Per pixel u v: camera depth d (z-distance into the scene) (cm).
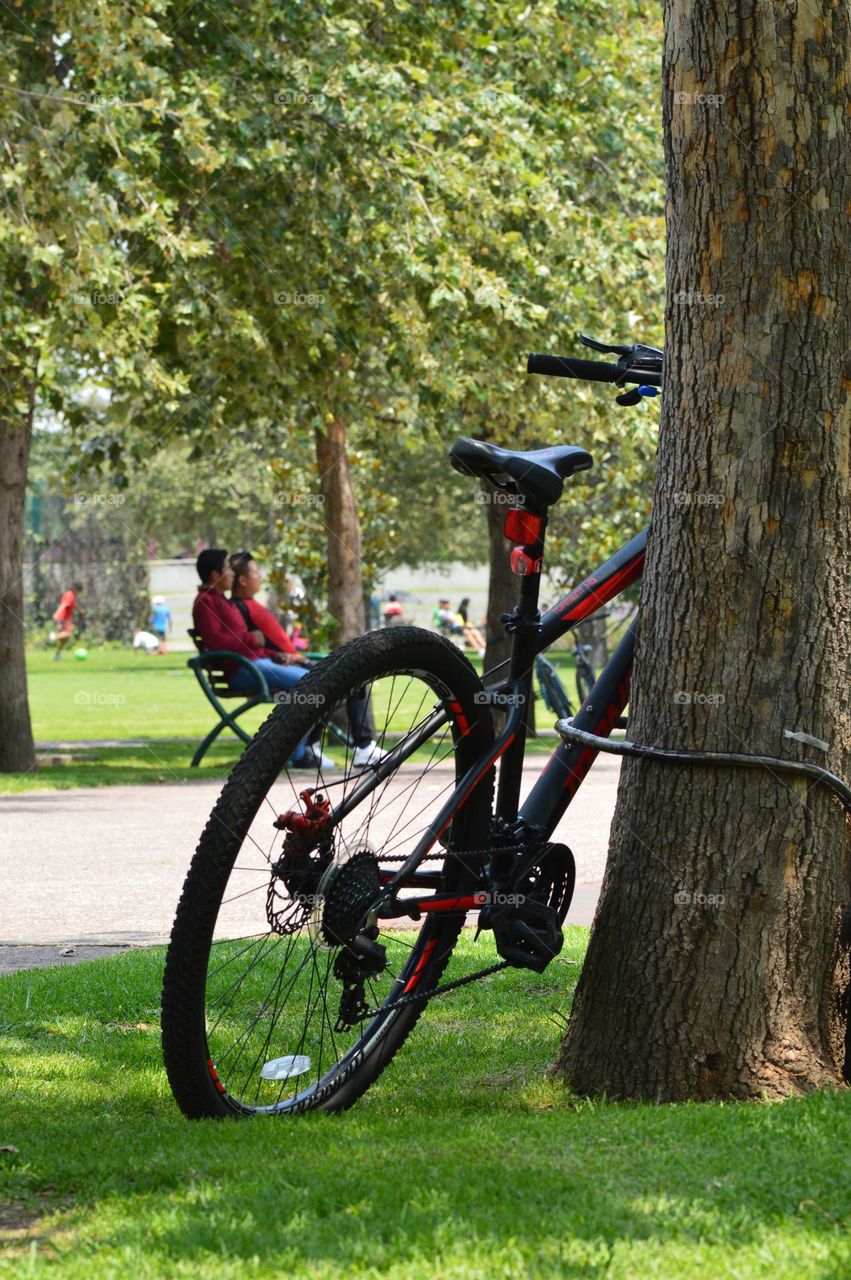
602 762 1548
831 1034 365
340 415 1617
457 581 6531
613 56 1667
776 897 362
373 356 1778
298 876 334
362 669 335
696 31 368
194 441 1605
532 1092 374
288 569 2131
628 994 371
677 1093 360
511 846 379
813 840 365
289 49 1345
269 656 1399
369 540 2217
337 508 1900
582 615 394
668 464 382
